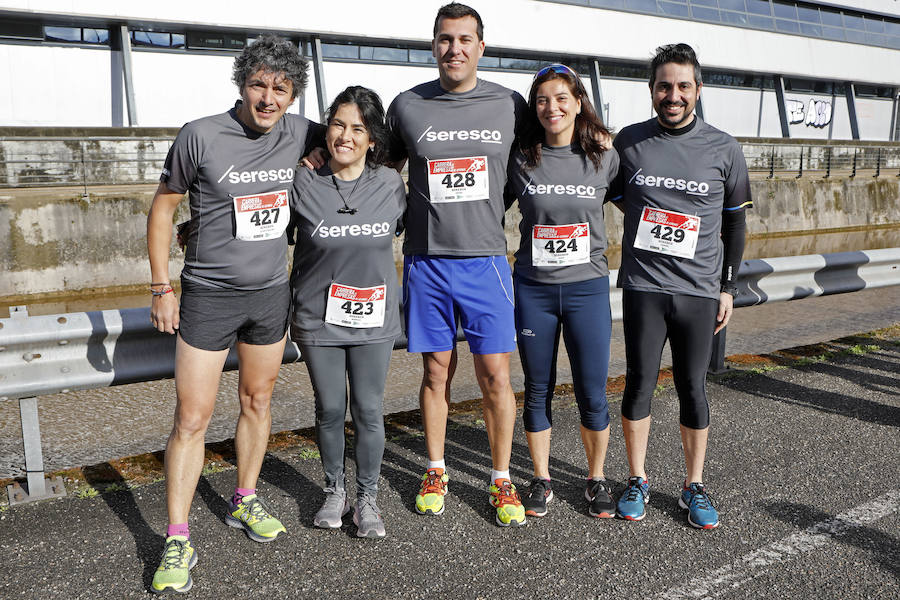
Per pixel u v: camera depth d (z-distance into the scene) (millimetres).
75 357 3070
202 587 2479
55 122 16844
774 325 8031
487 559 2680
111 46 17359
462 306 2994
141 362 3213
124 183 15336
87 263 11625
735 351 6805
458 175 2910
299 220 2775
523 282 3096
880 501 3143
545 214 2969
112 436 4645
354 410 2879
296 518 2973
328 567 2611
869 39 33156
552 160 2955
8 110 16312
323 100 20156
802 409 4309
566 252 2979
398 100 3018
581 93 2873
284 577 2545
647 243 3002
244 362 2764
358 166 2766
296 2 19141
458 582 2525
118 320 3104
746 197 3012
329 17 19672
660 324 3037
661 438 3863
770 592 2469
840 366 5211
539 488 3102
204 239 2584
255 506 2842
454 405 4434
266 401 2836
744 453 3664
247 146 2564
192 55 18391
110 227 11758
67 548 2691
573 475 3451
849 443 3793
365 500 2881
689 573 2588
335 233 2727
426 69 22047
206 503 3076
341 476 2973
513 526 2930
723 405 4379
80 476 3277
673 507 3113
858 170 27188
